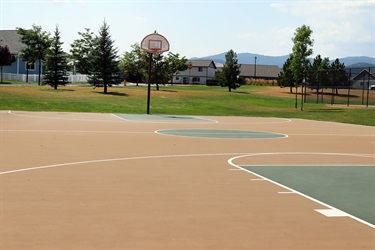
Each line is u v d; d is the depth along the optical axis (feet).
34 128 64.75
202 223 19.26
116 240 16.69
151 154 41.78
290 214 21.13
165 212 20.97
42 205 21.70
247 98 190.60
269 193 25.91
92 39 249.34
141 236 17.24
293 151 47.52
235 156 42.19
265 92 234.17
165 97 162.91
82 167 33.47
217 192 25.80
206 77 376.07
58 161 36.09
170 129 70.54
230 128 76.74
